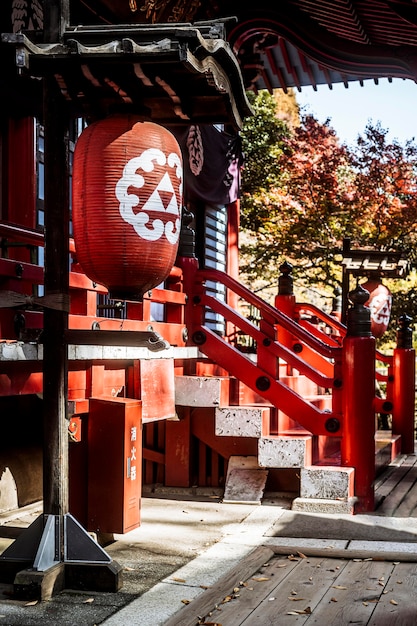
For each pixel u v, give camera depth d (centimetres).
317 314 1141
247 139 1800
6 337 546
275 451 745
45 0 487
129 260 488
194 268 831
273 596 489
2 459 699
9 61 720
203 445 837
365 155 1758
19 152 768
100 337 505
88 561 494
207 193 1097
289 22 1062
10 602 466
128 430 577
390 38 1073
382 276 1370
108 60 467
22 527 653
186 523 682
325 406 1022
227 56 489
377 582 520
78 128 878
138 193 484
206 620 444
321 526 668
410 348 1158
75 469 586
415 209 1722
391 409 1159
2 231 539
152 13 914
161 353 716
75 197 493
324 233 1767
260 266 1841
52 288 505
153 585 504
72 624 431
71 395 602
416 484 890
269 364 799
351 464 744
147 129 491
